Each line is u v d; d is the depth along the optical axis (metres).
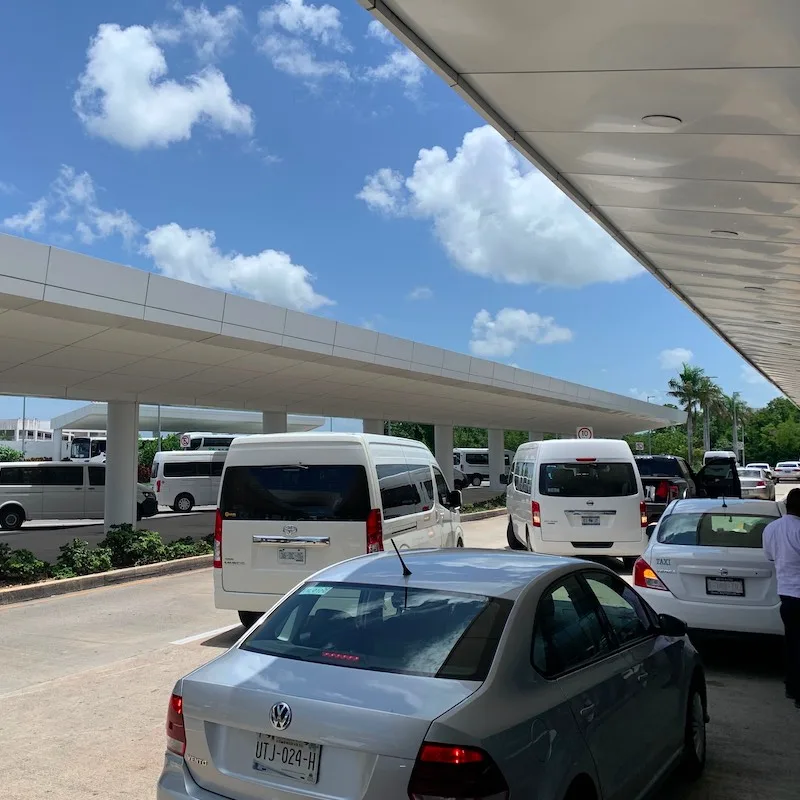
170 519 29.42
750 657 8.00
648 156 7.94
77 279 13.12
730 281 13.92
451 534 11.56
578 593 4.07
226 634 9.04
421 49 5.89
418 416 33.66
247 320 16.88
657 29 5.36
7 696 6.64
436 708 2.89
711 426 102.44
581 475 12.92
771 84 6.08
